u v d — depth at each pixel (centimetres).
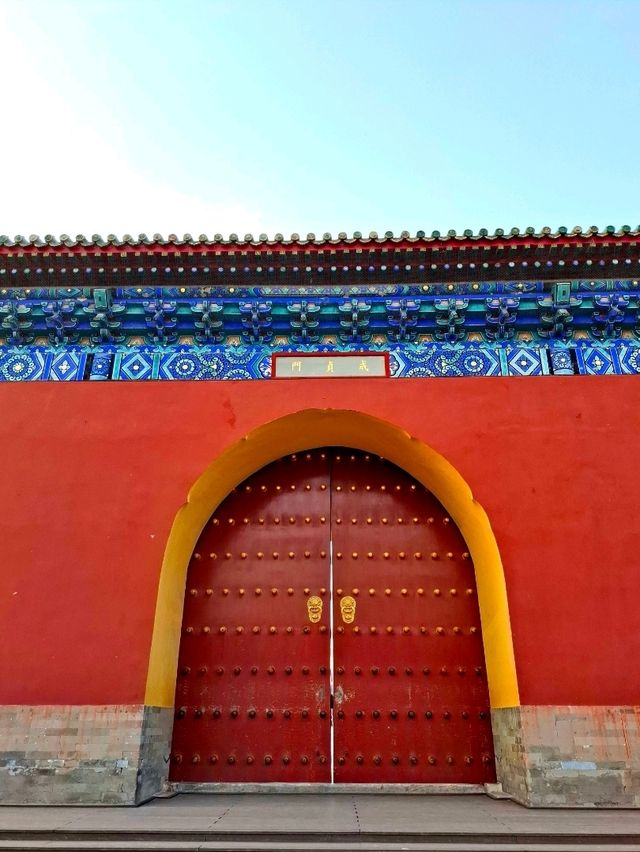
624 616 984
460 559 1204
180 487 1098
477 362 1197
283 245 1148
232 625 1156
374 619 1159
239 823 735
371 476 1284
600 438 1111
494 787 1010
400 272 1184
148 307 1212
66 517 1071
